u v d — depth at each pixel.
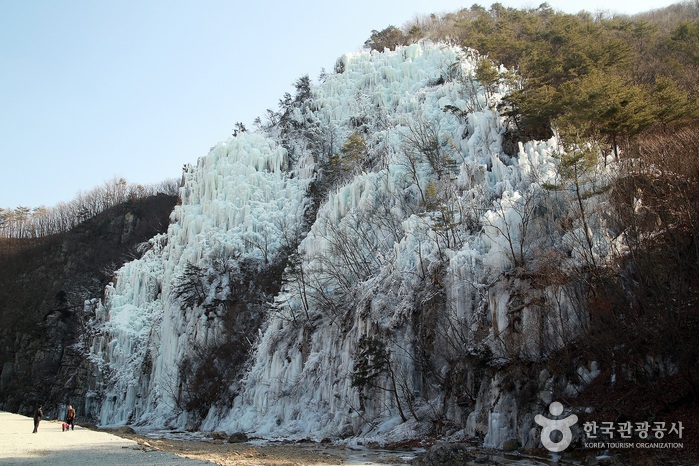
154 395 77.62
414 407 42.47
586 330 33.91
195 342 75.69
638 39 86.81
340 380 50.09
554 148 53.19
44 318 105.75
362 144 84.25
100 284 115.19
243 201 89.56
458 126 71.94
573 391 32.91
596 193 39.53
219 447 40.56
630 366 31.45
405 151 67.31
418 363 44.09
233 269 80.44
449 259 45.28
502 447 32.56
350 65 110.25
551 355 34.75
